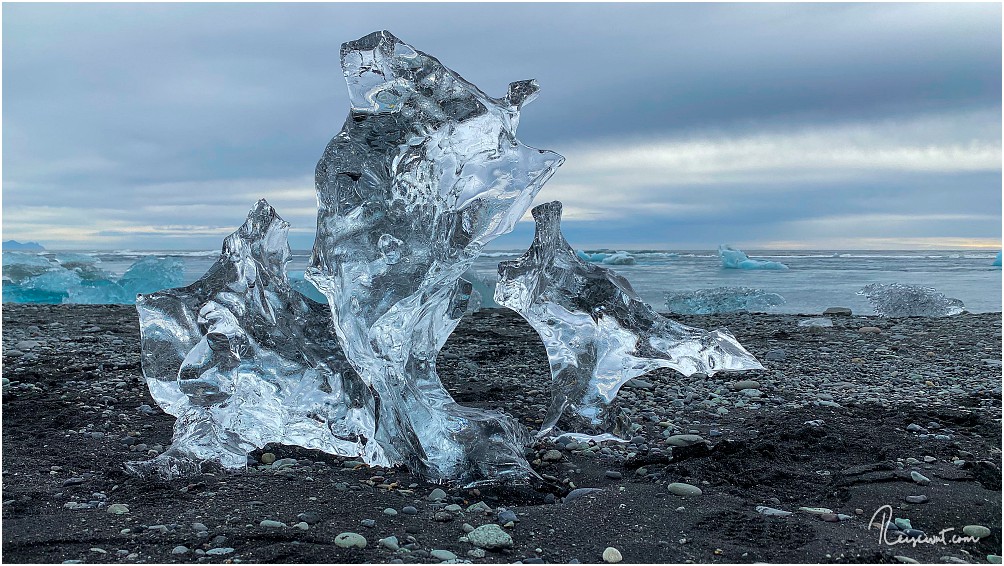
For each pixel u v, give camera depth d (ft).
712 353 11.75
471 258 10.42
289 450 11.82
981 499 9.52
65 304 34.24
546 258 11.98
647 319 12.27
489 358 20.39
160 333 11.28
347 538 7.88
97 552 7.52
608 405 12.78
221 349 11.15
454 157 10.15
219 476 10.36
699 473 10.49
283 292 11.66
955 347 22.22
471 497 9.78
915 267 72.08
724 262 73.87
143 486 9.73
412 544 7.96
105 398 14.88
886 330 25.88
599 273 12.45
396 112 10.10
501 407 15.06
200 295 11.46
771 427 13.15
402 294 10.09
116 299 42.83
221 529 8.17
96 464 10.89
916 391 16.51
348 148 10.24
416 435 10.51
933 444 11.94
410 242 10.15
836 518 8.89
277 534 7.99
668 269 72.33
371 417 11.25
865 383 17.40
